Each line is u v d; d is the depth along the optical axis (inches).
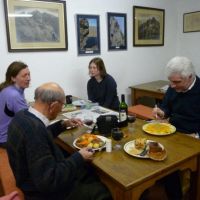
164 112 86.2
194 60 170.9
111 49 146.6
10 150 50.2
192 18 166.7
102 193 56.5
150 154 55.8
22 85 92.5
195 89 76.8
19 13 113.6
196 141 65.6
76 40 132.5
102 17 139.6
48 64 126.0
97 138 65.2
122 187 46.7
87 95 136.2
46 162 46.1
